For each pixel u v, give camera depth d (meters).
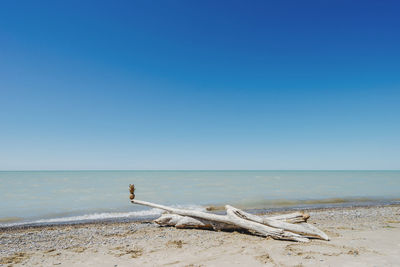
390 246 6.59
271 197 22.84
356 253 5.99
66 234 9.23
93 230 10.02
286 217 8.37
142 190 28.81
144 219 13.30
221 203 19.14
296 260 5.55
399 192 28.20
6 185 35.31
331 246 6.62
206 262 5.61
